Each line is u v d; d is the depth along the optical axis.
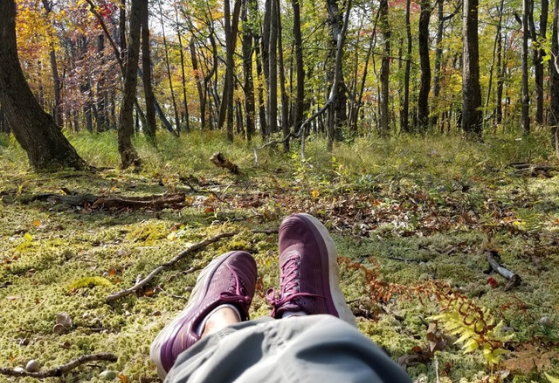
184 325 1.48
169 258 3.35
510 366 1.81
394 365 0.76
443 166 6.98
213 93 30.78
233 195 5.61
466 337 1.87
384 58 16.08
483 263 3.13
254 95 20.81
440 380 1.94
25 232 4.23
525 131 9.43
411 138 10.84
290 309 1.78
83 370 2.08
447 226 3.95
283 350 0.78
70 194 5.69
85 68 24.88
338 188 5.34
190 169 7.93
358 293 2.73
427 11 15.14
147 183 6.70
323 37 12.14
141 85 32.25
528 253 3.24
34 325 2.46
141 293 2.89
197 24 24.73
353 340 0.77
